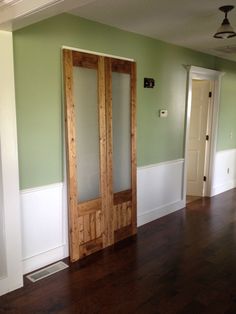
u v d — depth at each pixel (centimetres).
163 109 404
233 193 562
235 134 583
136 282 264
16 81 249
